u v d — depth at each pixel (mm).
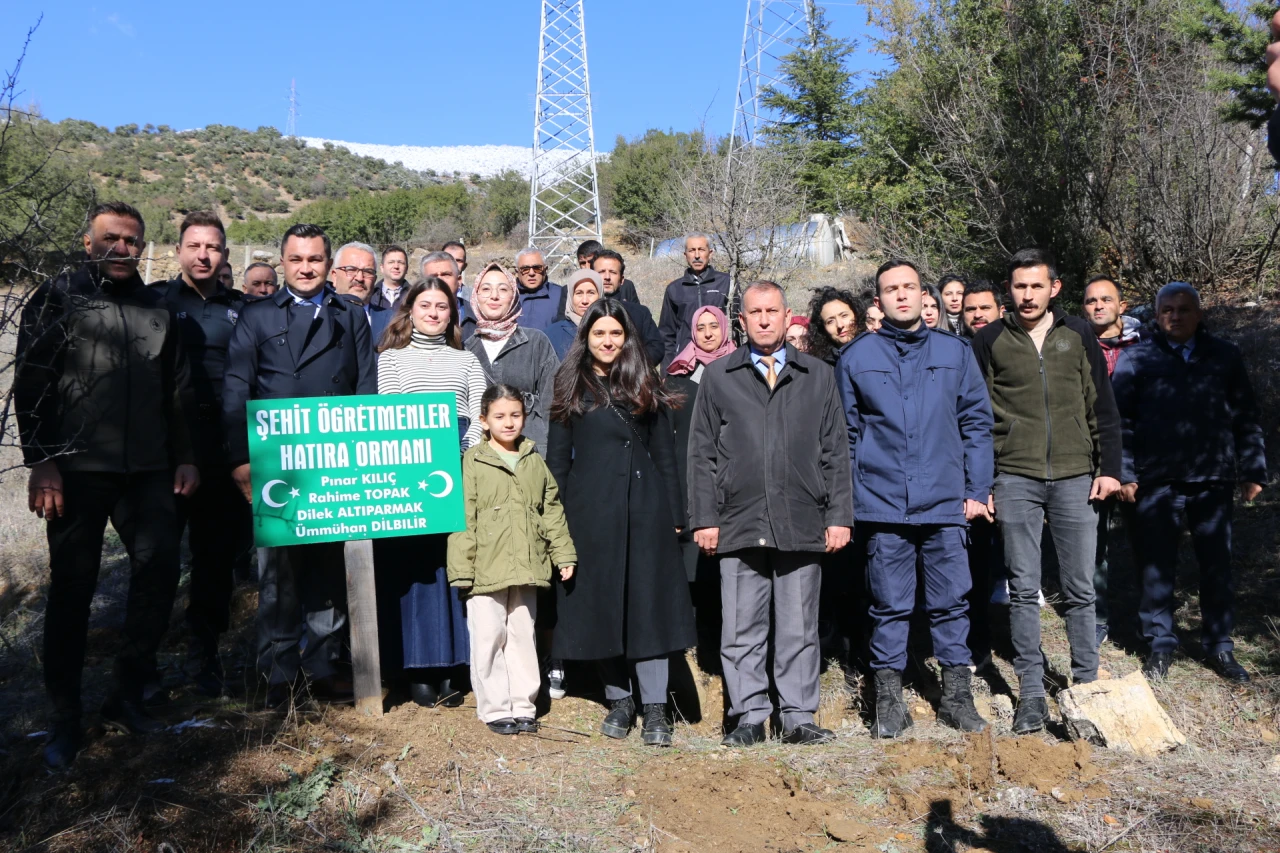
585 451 4641
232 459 4430
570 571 4531
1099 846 3521
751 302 4578
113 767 3816
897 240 12109
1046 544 7203
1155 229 10414
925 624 6195
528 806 3809
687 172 19469
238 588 6359
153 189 61500
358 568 4414
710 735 4832
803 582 4605
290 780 3801
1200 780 3988
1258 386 8742
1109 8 10555
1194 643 5625
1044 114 10422
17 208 3990
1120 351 5605
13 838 3551
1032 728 4512
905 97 12961
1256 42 5906
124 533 4199
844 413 4668
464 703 4742
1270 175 10414
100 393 4020
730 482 4543
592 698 5090
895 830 3697
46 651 4012
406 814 3729
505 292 5188
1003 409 4789
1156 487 5234
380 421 4375
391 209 41375
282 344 4508
